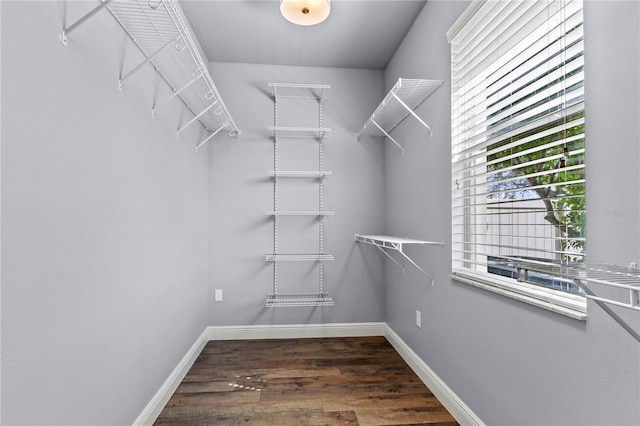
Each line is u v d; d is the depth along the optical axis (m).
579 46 1.16
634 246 0.94
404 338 2.76
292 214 3.14
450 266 1.99
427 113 2.31
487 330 1.63
